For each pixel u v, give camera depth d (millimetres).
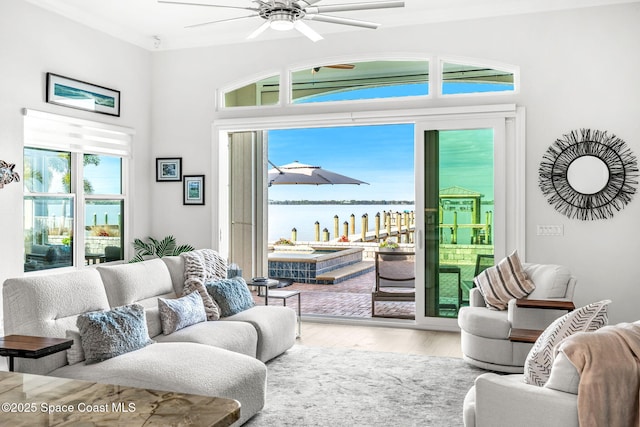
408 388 3826
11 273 4844
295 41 6180
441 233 5688
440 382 3963
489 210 5520
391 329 5770
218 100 6520
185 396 1474
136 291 3992
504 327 4133
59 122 5414
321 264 9641
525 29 5387
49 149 5418
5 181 4691
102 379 2969
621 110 5113
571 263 5270
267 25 3840
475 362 4301
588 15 5203
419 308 5754
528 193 5387
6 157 4824
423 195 5727
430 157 5699
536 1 5297
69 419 1319
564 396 2107
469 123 5527
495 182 5461
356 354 4727
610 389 1999
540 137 5348
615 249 5141
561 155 5277
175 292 4520
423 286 5746
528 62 5379
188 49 6605
